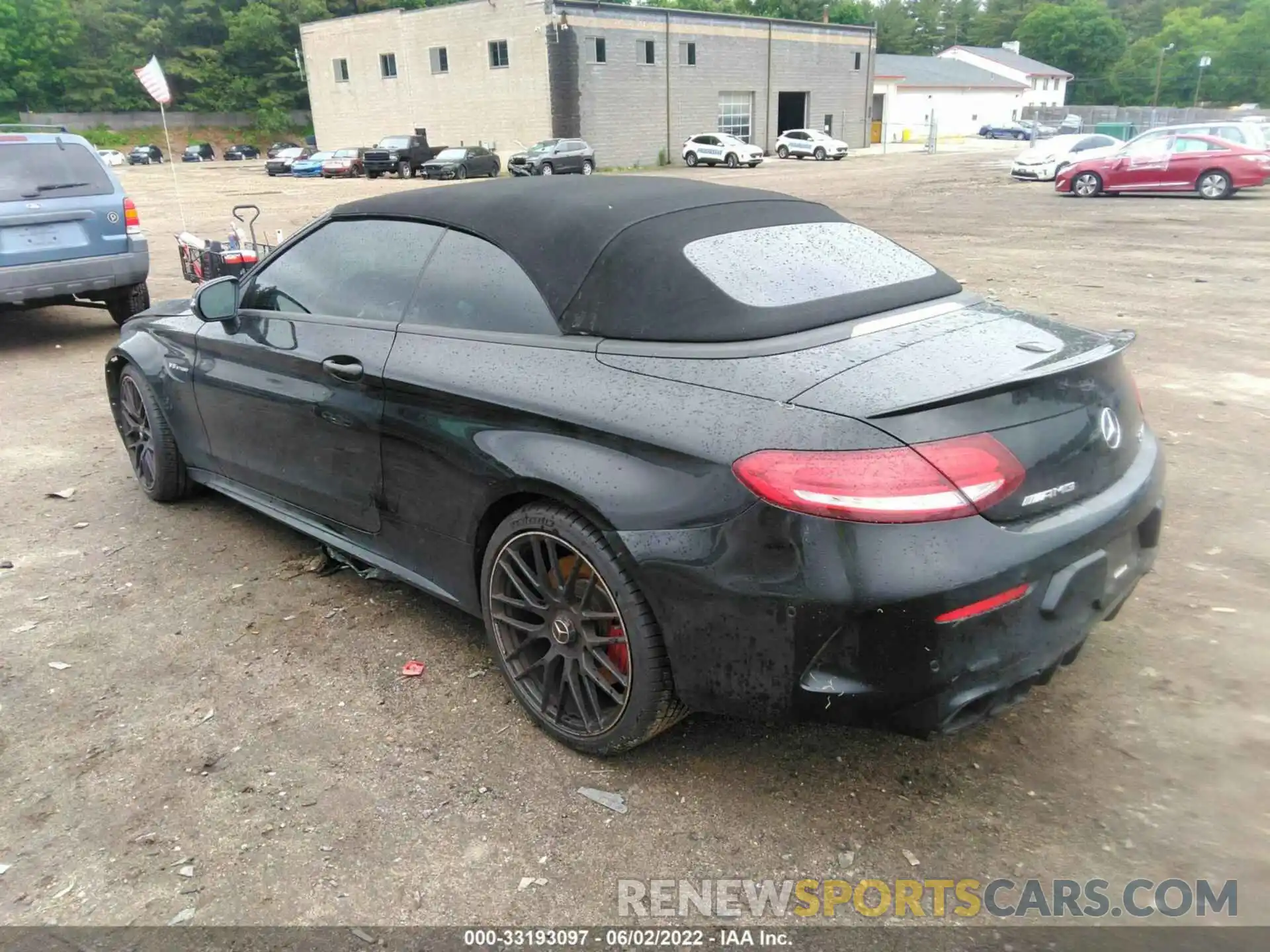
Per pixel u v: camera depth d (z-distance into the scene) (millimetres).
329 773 2818
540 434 2758
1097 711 3049
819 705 2328
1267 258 12719
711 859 2463
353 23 48406
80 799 2715
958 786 2719
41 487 5246
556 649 2867
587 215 3043
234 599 3920
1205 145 21125
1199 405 6332
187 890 2379
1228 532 4375
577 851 2496
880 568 2201
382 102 48938
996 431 2334
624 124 44844
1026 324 2973
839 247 3217
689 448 2422
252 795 2725
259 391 3873
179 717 3109
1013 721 3010
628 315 2768
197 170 52406
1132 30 124500
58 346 8828
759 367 2516
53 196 8039
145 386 4703
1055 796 2668
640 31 44125
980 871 2408
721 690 2465
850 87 56625
